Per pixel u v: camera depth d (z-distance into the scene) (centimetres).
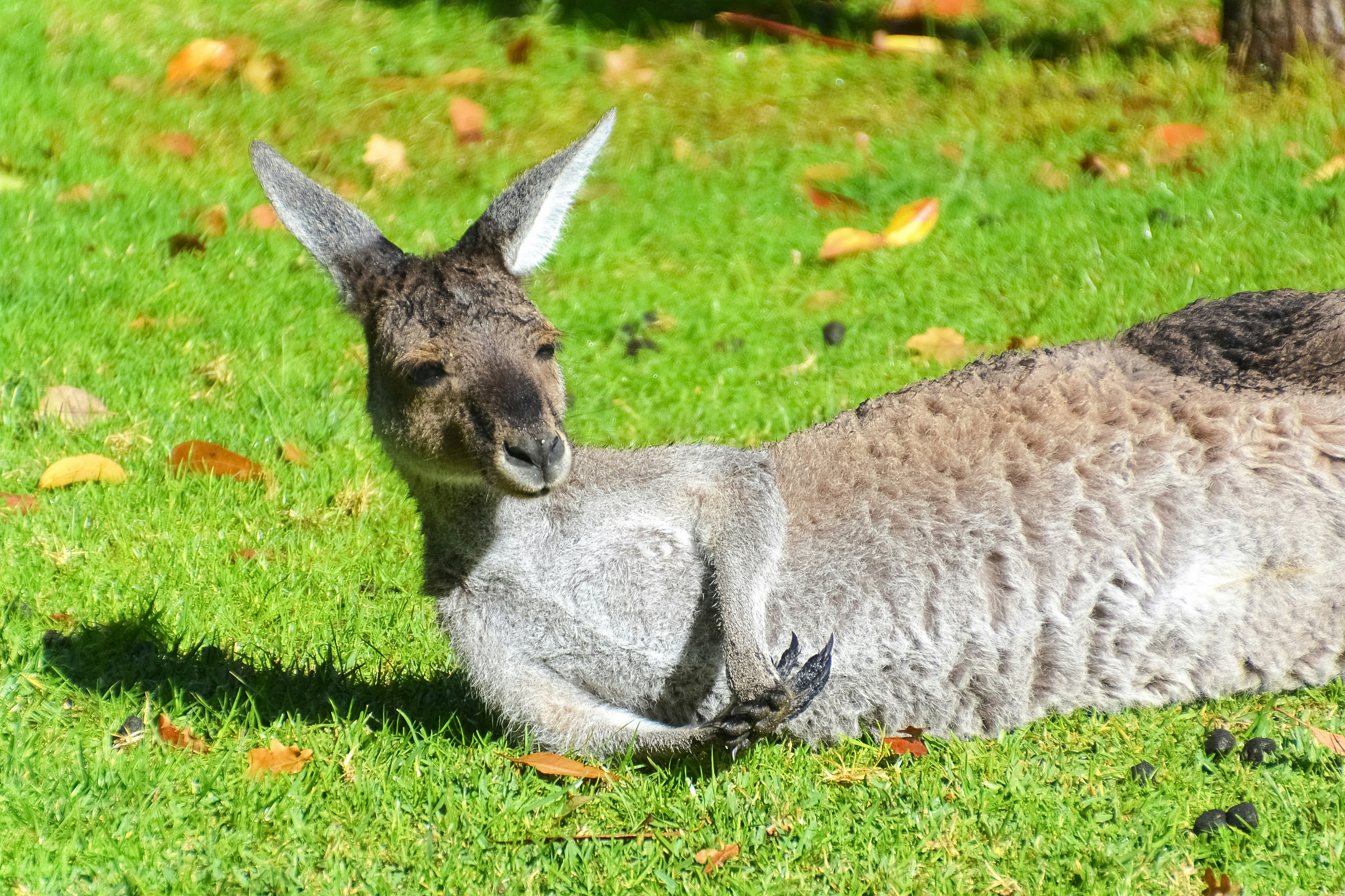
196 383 1545
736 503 977
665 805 899
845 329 1638
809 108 2230
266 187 1018
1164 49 2358
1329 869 786
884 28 2562
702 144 2138
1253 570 987
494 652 992
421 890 823
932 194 1959
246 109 2236
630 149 2120
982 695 998
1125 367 1068
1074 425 1008
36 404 1462
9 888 803
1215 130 2033
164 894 809
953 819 860
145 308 1678
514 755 980
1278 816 837
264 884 821
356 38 2470
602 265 1825
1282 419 1002
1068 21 2556
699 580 979
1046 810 858
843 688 1000
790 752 983
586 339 1644
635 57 2392
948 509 995
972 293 1684
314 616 1166
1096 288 1644
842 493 1016
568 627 984
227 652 1098
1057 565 985
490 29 2519
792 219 1923
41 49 2361
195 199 1983
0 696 1001
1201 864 805
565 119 2208
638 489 987
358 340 1656
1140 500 987
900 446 1029
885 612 995
